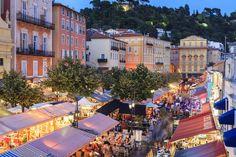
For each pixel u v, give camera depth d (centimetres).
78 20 7444
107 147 3219
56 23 6366
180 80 12875
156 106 5178
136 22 16500
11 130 2472
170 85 9138
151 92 5353
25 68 5006
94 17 15888
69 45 6925
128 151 3375
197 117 2314
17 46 4803
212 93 4678
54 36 6366
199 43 15712
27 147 2081
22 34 4953
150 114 5053
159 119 4903
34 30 5303
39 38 5481
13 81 3316
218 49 16012
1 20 4250
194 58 15738
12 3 4684
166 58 14288
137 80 5097
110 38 9306
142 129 4197
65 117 3738
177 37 18875
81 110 4419
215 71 4081
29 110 3278
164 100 6750
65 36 6700
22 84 3334
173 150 2680
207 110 2648
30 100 3356
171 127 4247
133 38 11362
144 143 3656
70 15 6962
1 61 4209
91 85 4222
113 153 3253
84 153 3042
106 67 9250
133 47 11369
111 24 15900
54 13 6362
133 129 4181
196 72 15738
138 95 5022
